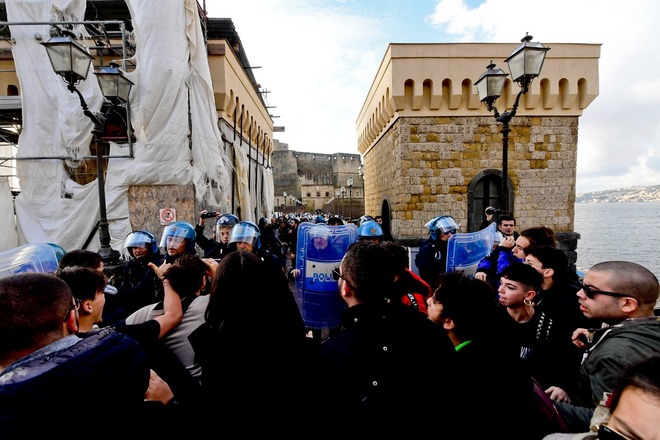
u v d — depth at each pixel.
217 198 8.79
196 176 7.92
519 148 10.57
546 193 10.65
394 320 1.49
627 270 1.78
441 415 1.35
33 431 0.97
